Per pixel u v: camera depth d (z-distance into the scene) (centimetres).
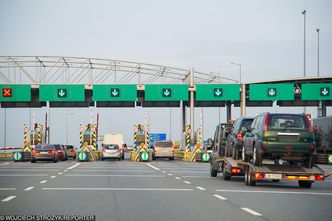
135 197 2031
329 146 5841
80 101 8000
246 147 2781
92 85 7731
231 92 7700
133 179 3084
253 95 7631
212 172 3438
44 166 4909
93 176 3341
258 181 3089
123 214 1547
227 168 2955
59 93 7700
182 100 7750
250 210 1653
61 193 2162
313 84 7550
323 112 7850
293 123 2544
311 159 2566
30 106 8200
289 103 8088
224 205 1783
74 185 2584
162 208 1692
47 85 7700
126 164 5619
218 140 3319
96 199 1944
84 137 8412
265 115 2570
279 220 1448
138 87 7775
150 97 7700
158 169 4444
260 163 2581
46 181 2845
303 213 1598
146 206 1744
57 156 6297
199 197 2045
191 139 7606
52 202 1836
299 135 2523
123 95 7750
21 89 7650
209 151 6656
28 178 3095
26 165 5162
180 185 2653
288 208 1720
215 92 7694
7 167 4659
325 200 1981
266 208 1712
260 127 2586
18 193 2148
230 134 3177
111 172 3862
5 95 7631
